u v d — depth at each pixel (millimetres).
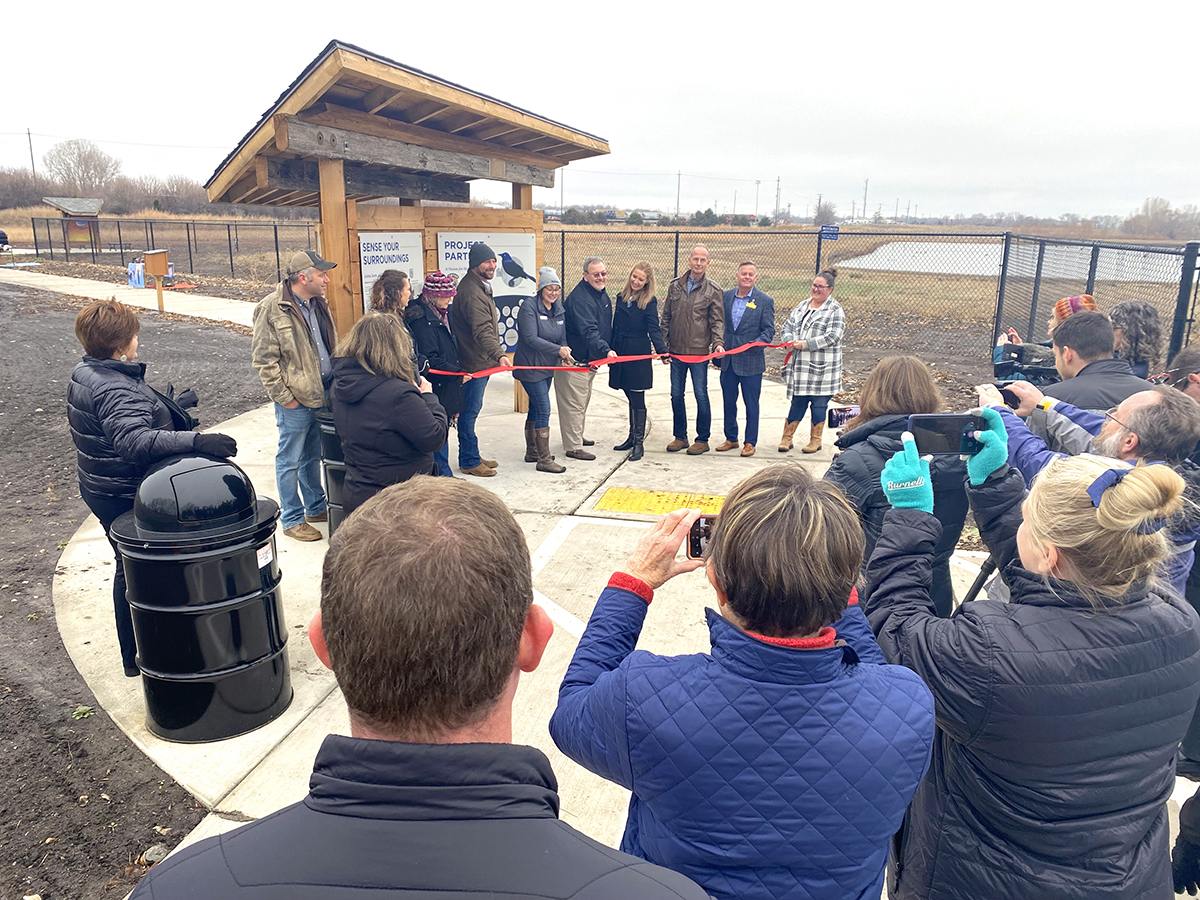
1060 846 1581
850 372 11719
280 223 47844
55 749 3268
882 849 1387
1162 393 2648
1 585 4762
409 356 4039
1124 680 1517
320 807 772
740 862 1328
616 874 760
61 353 11602
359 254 6098
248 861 739
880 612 1812
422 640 831
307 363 5047
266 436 7859
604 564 5012
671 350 7242
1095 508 1526
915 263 31953
